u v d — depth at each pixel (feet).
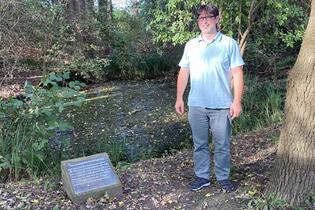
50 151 19.16
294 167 11.28
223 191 12.98
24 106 17.37
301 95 10.87
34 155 16.87
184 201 12.71
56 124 17.03
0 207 12.59
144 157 20.84
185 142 23.06
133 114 29.30
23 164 16.60
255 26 25.73
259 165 15.01
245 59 35.94
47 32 35.83
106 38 42.50
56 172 16.76
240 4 22.91
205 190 13.23
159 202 12.70
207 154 13.23
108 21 42.55
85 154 21.18
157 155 21.31
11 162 16.05
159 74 43.93
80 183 12.83
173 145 22.79
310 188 11.24
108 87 39.19
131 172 15.25
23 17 33.45
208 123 12.89
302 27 25.02
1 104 16.87
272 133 19.60
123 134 24.89
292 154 11.26
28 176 16.39
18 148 16.34
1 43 33.09
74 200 12.58
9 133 17.19
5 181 16.02
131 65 43.29
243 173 14.39
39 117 17.38
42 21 35.01
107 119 28.17
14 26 32.86
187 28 25.36
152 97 34.63
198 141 13.05
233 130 22.93
